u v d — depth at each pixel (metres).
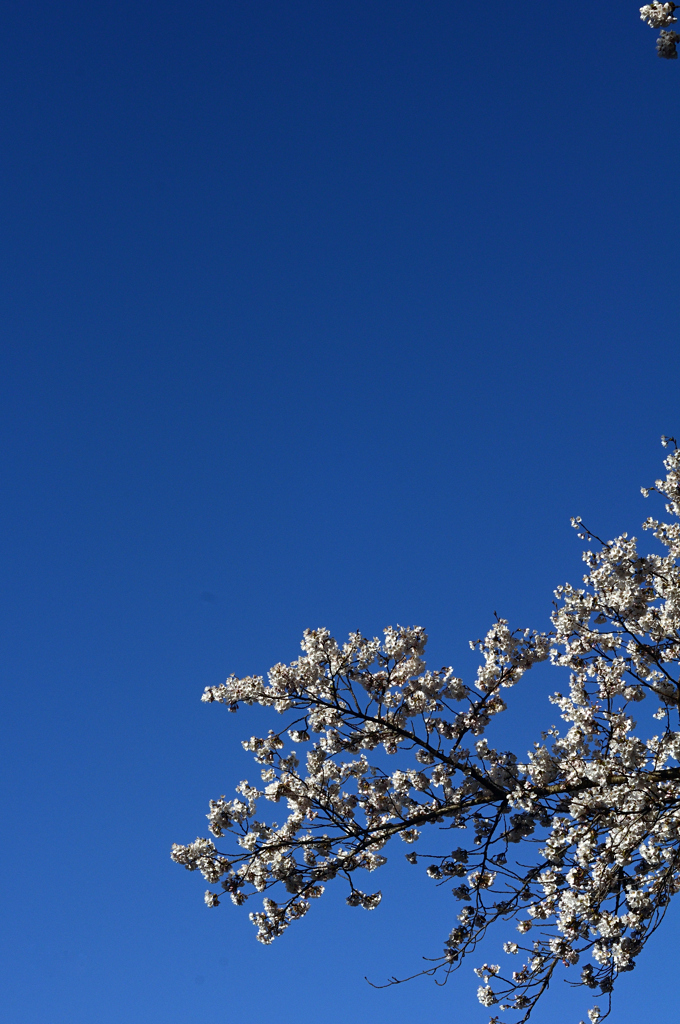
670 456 9.77
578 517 9.49
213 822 8.70
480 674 8.80
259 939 8.41
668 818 8.26
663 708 9.62
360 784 8.93
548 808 8.21
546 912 8.88
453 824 8.48
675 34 6.45
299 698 8.54
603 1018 8.37
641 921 8.14
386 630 8.66
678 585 8.99
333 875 8.41
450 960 8.39
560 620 9.64
